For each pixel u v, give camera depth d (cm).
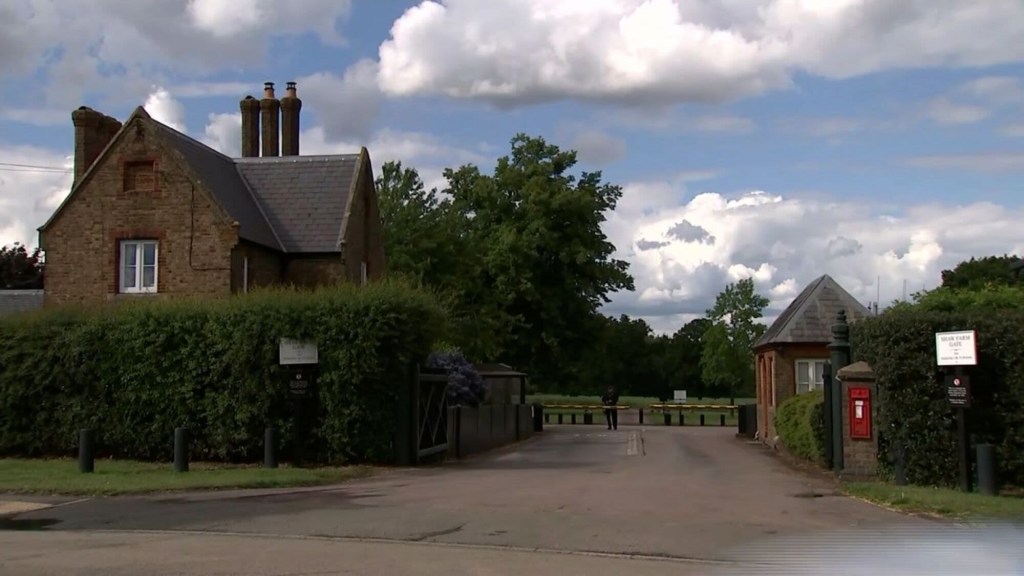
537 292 5488
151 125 2970
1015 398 1689
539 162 5809
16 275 5575
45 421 2308
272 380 2170
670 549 1138
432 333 2262
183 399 2217
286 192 3303
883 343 1747
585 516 1384
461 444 2648
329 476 1877
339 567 1020
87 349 2275
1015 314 1716
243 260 2956
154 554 1098
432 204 4894
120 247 2983
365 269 3400
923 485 1698
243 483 1730
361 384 2142
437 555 1102
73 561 1048
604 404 4750
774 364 3111
